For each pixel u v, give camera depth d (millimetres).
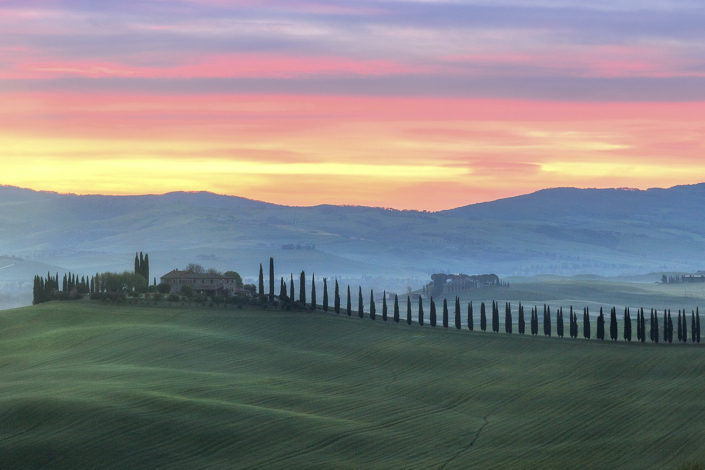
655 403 130750
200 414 119938
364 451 112562
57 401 120250
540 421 126938
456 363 167375
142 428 113000
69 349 175250
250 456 108438
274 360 169500
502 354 172875
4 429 112250
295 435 116188
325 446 113125
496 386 148625
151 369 155250
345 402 137875
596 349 170125
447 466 106875
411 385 151625
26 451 105500
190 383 142625
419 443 116562
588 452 111000
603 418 126000
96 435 110312
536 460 108688
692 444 110562
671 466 103500
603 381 147625
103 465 103625
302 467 105438
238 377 152250
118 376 146750
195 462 105875
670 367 152000
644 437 115312
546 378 152375
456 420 128750
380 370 164625
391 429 122812
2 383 142125
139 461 105062
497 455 111312
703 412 123625
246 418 120250
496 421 128375
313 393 143500
